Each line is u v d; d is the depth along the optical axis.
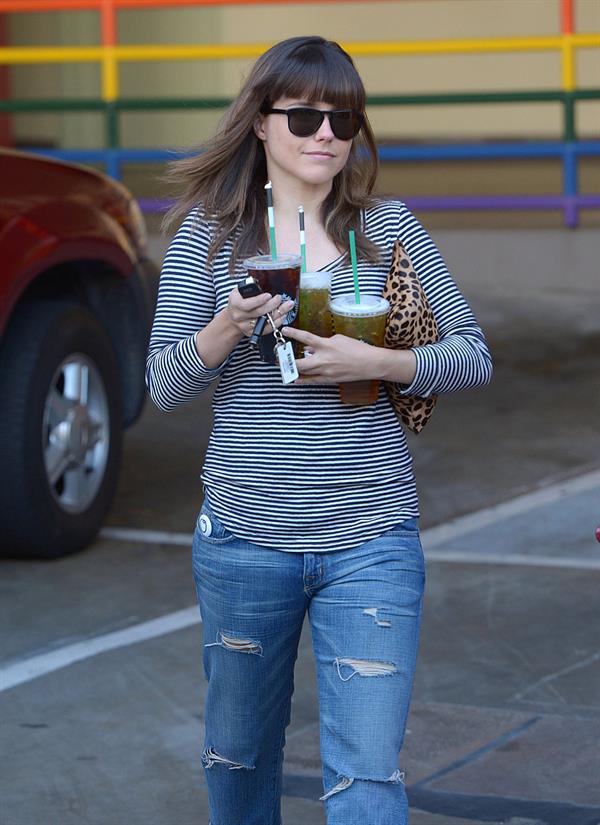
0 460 18.36
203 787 13.06
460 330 10.02
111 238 19.91
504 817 12.26
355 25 61.91
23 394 18.33
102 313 20.73
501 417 26.98
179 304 9.97
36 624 17.03
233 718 10.07
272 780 10.36
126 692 15.12
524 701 14.62
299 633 10.01
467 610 17.22
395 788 9.28
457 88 62.53
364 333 9.33
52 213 18.92
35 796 12.90
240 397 9.68
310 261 9.96
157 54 38.81
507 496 22.08
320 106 9.70
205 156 10.05
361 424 9.60
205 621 10.08
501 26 61.16
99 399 19.86
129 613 17.41
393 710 9.34
